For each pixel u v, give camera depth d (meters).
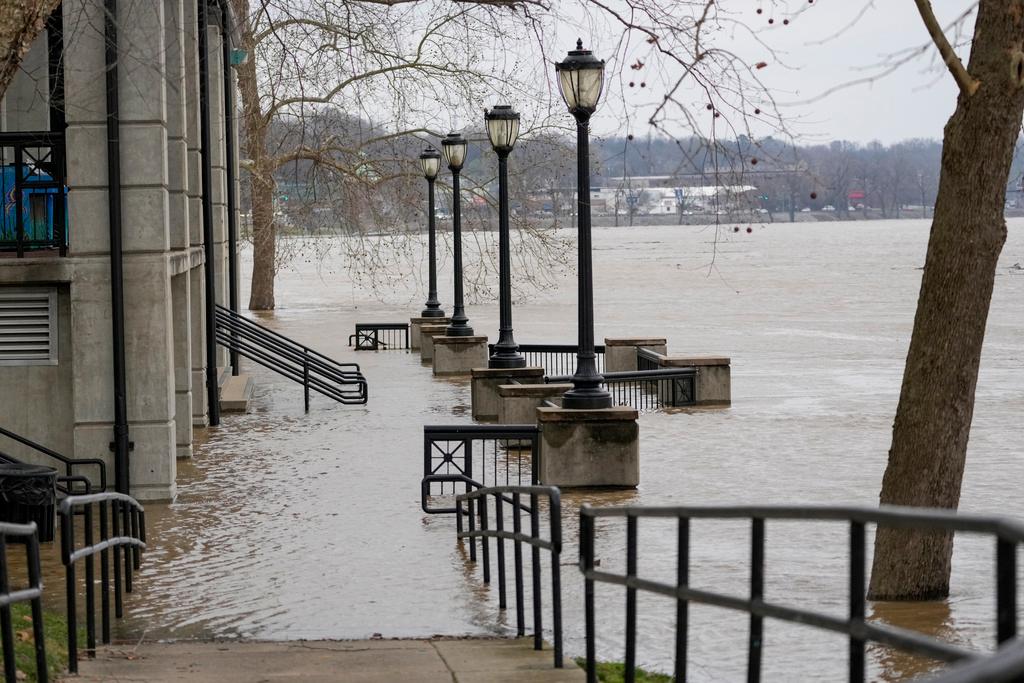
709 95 10.73
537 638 10.20
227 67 33.00
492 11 19.97
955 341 12.05
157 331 17.34
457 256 36.81
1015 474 19.17
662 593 6.49
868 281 94.19
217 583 12.97
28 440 16.61
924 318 12.16
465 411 27.84
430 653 10.01
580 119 18.48
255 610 11.88
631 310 63.75
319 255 63.38
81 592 12.68
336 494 17.97
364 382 29.17
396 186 57.19
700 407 28.30
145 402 17.42
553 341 46.09
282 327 54.09
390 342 47.34
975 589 12.65
